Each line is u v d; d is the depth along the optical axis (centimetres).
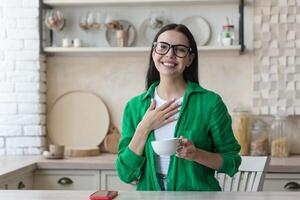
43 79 349
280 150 318
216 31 340
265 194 156
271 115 336
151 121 173
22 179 275
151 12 347
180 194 156
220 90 342
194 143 176
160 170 177
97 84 354
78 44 340
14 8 340
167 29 182
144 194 156
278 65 331
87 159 308
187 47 179
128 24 347
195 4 340
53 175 296
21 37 340
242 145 317
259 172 215
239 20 331
